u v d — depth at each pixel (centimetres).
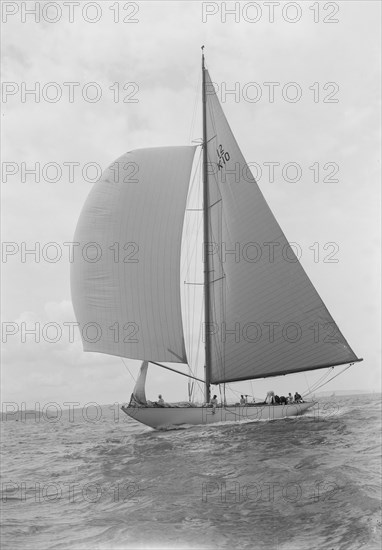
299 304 3200
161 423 3067
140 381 3106
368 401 5356
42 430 4759
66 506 1415
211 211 3403
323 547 1002
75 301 3125
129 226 3098
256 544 1036
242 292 3303
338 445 2109
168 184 3147
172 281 3120
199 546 1034
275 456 1938
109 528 1160
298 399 3291
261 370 3288
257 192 3241
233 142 3300
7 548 1061
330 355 3141
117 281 3078
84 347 3105
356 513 1177
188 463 1912
